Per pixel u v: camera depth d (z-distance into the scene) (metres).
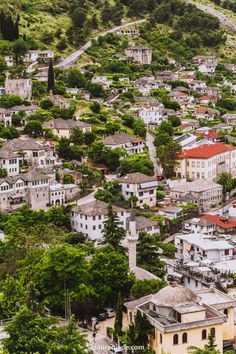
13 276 178.12
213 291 162.75
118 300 159.25
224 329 150.88
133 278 177.12
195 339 137.38
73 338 124.44
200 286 192.38
